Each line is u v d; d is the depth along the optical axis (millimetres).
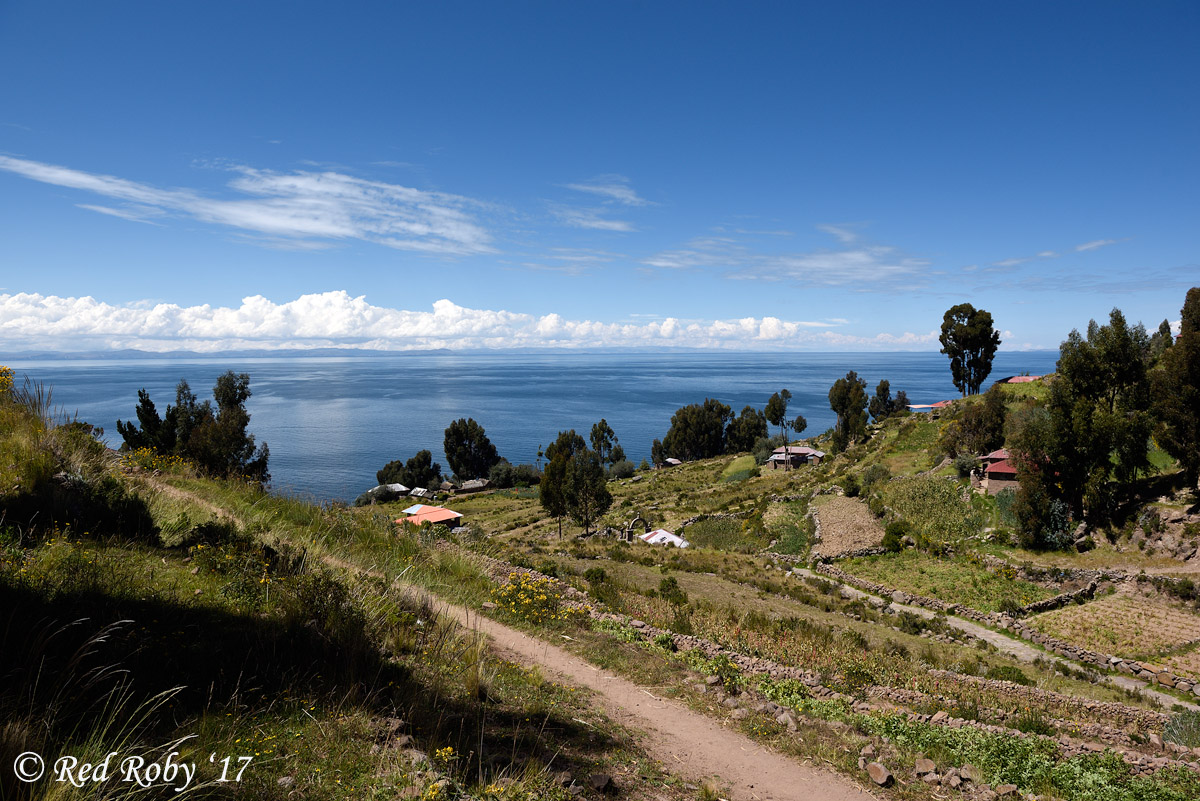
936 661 21047
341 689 6484
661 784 6648
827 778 7629
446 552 16891
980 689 16469
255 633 7094
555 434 199625
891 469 58719
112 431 122062
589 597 16016
